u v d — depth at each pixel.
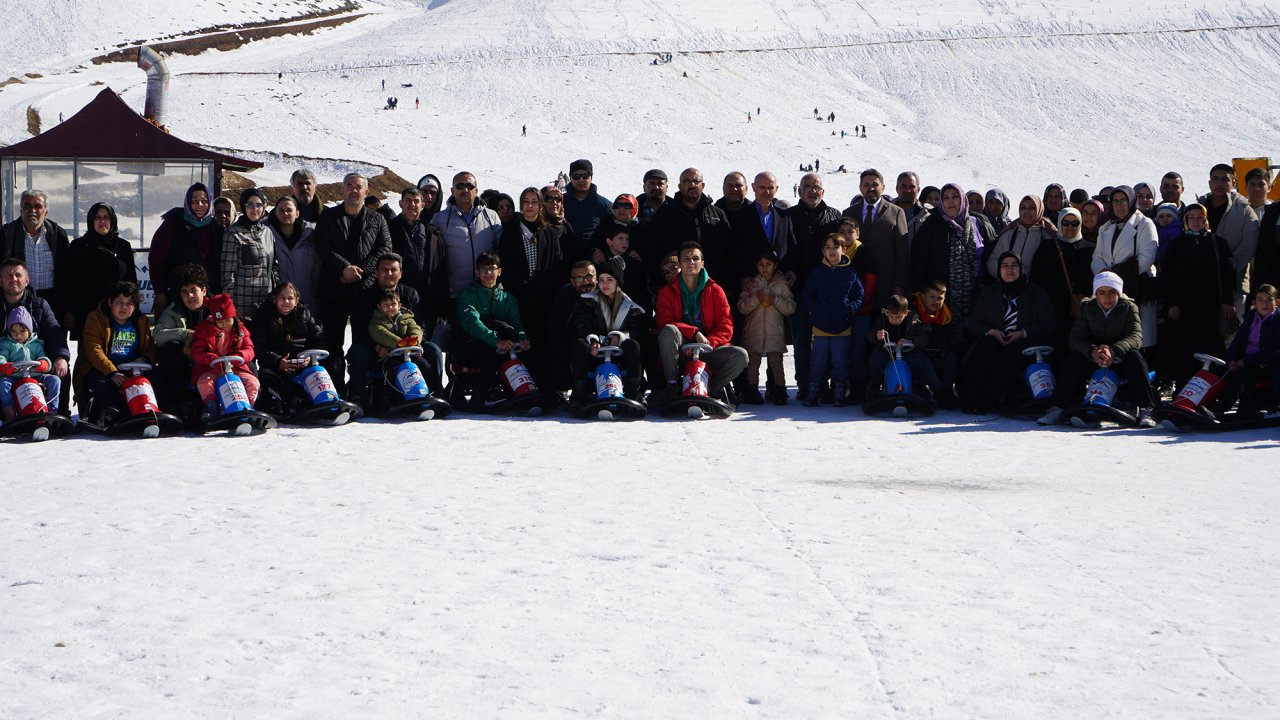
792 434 8.74
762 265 10.55
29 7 183.12
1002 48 168.62
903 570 4.78
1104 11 185.88
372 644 3.92
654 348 10.31
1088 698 3.46
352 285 10.05
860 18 184.38
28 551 5.18
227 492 6.47
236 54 175.62
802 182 10.86
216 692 3.53
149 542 5.31
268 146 99.12
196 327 9.12
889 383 9.88
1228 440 8.42
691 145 116.25
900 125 135.00
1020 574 4.73
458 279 10.52
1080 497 6.28
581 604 4.34
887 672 3.66
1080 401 9.47
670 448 8.05
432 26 176.38
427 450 7.95
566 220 11.13
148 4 192.88
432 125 115.88
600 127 121.75
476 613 4.24
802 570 4.78
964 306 10.44
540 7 182.75
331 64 153.25
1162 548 5.15
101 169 17.80
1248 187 10.59
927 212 10.89
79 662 3.79
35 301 9.13
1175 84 154.62
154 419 8.63
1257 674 3.64
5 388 8.70
